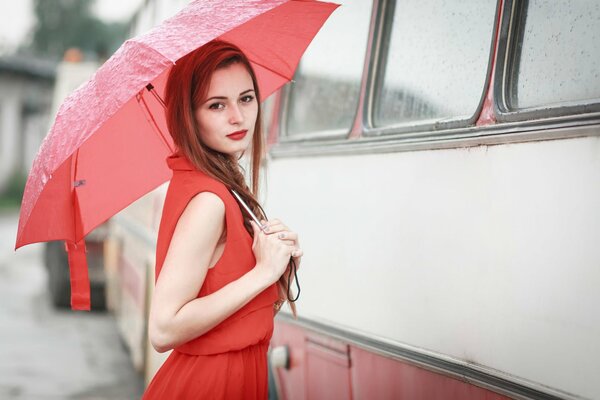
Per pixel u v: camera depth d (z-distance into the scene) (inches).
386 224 105.3
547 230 78.8
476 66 94.0
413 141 99.4
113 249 299.3
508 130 83.9
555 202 78.0
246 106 89.1
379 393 108.0
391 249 104.0
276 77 110.2
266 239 85.3
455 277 91.4
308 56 136.9
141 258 222.5
